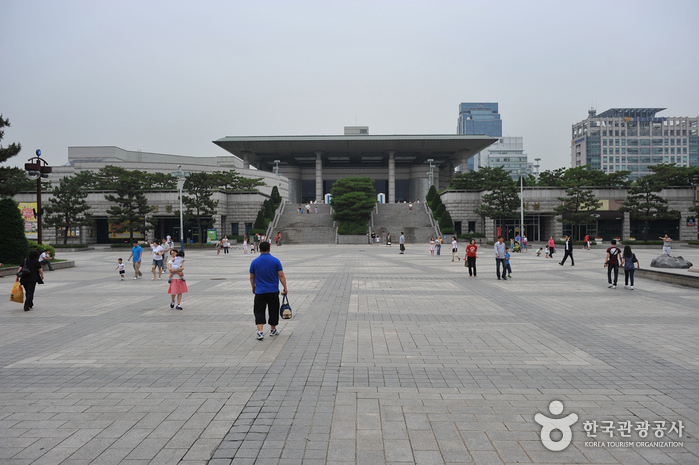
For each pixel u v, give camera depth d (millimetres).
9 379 7141
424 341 9281
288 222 66312
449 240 59312
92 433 5266
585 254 38000
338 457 4676
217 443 4996
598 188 57688
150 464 4570
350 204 61656
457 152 100812
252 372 7371
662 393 6434
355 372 7340
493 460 4629
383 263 28812
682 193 57375
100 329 10570
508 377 7094
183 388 6680
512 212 50781
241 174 85750
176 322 11258
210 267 26969
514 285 18062
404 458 4656
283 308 9680
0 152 25750
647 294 15617
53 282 20234
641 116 160625
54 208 48094
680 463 4621
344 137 92625
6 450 4875
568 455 4742
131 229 51375
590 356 8242
